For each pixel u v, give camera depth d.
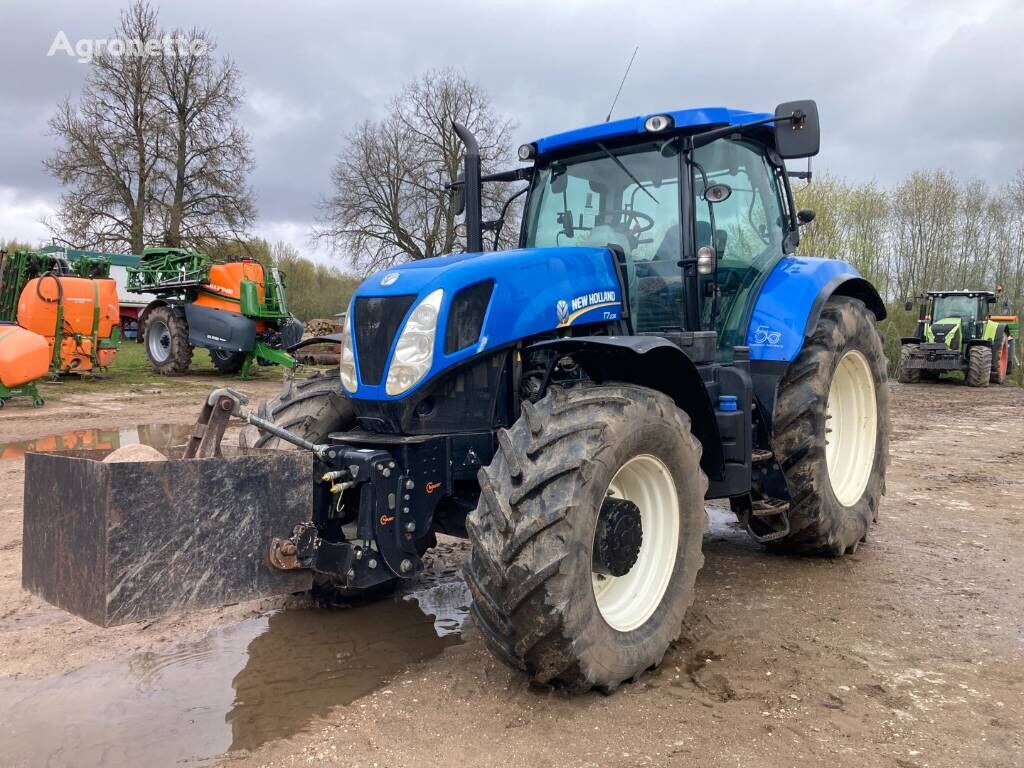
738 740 2.58
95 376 15.22
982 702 2.84
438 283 3.23
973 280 32.09
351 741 2.58
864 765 2.43
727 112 4.04
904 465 7.89
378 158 28.50
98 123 28.11
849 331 4.62
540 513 2.67
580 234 4.29
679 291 4.00
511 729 2.65
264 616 3.75
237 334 15.09
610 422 2.88
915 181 32.53
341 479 3.08
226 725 2.70
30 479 2.69
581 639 2.70
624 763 2.44
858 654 3.26
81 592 2.50
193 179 28.89
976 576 4.31
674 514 3.26
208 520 2.61
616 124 4.07
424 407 3.25
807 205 26.05
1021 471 7.56
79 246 27.83
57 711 2.80
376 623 3.66
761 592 4.05
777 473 4.25
